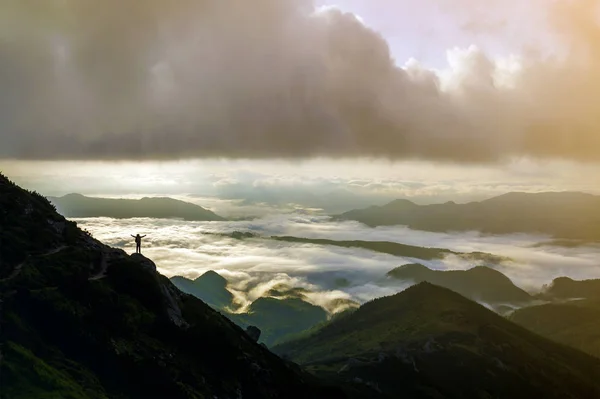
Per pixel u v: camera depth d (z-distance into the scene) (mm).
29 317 115250
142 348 122062
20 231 139375
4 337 105688
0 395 90688
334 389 164750
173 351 127750
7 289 118188
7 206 145625
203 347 136000
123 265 142125
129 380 113750
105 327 121500
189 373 123000
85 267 135125
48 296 119438
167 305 141000
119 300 130625
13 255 130250
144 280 141125
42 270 127625
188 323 141625
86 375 107250
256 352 153000
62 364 107312
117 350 117125
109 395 106500
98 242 152875
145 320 130750
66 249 140000
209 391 121188
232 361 136250
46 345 110812
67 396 95375
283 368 155500
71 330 116125
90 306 124062
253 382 135125
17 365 98188
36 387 95188
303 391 149125
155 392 114438
